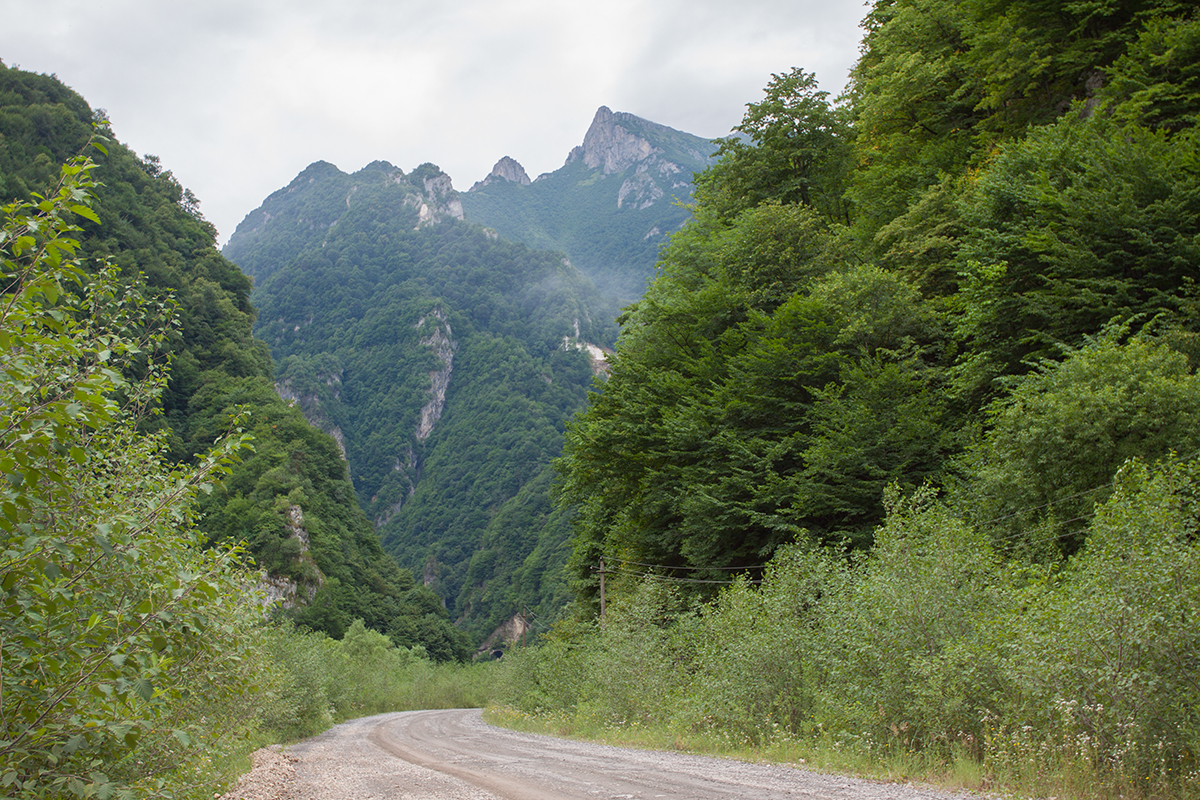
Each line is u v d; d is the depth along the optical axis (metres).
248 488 91.75
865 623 11.51
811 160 41.78
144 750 6.54
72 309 5.80
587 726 21.83
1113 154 22.64
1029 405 17.72
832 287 27.36
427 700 68.75
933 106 38.53
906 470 23.05
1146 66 27.27
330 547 97.44
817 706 13.31
